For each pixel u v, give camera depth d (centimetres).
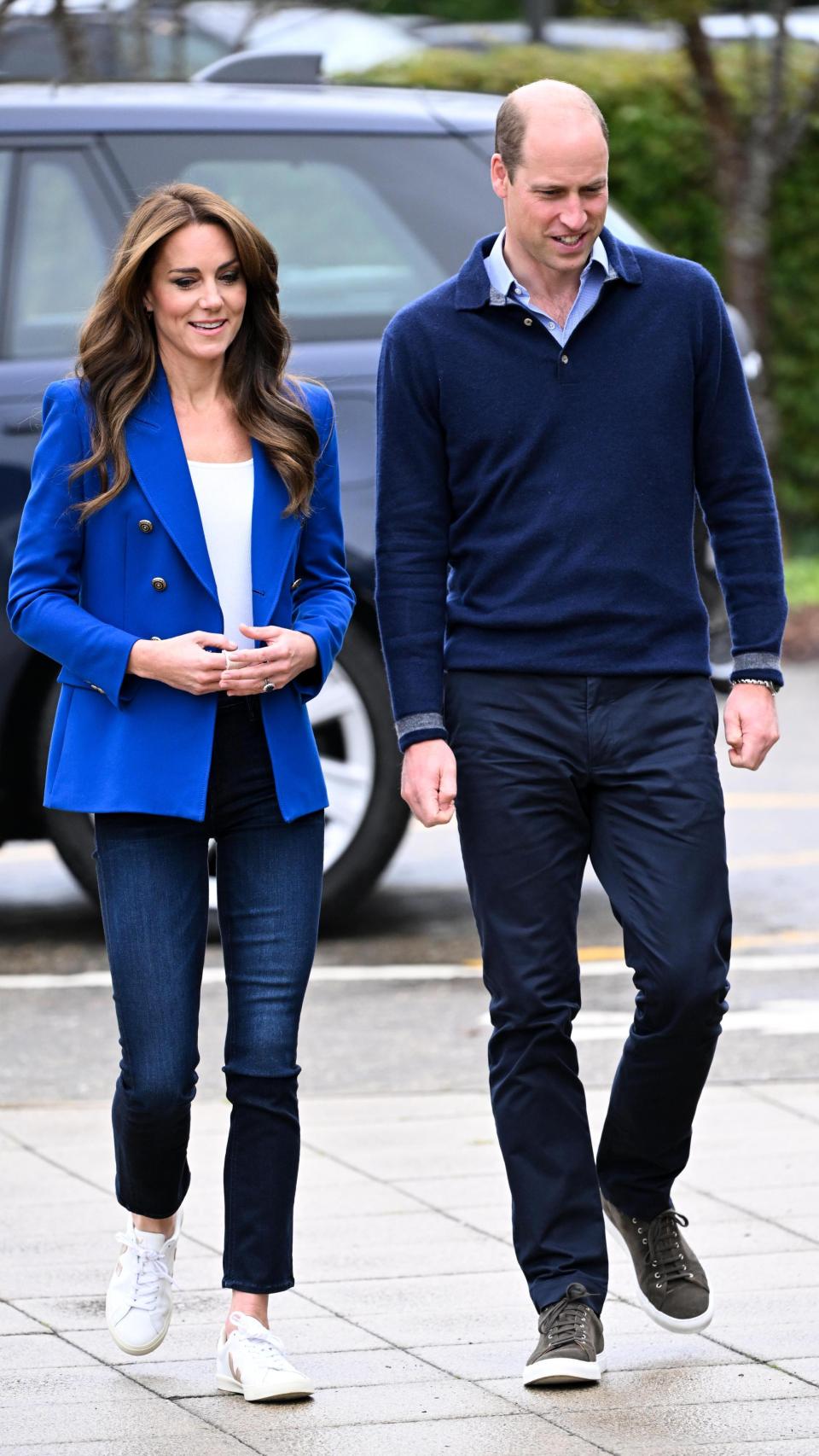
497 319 1572
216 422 1538
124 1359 1561
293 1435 1424
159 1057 1502
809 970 2700
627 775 1564
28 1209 1869
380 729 2697
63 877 3219
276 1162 1524
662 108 5772
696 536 2659
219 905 1562
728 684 2702
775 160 5547
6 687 2633
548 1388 1504
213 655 1475
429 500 1598
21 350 2659
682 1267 1599
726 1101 2180
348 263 2725
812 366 5938
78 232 2703
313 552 1590
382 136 2766
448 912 2962
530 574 1566
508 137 1537
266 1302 1533
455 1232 1825
